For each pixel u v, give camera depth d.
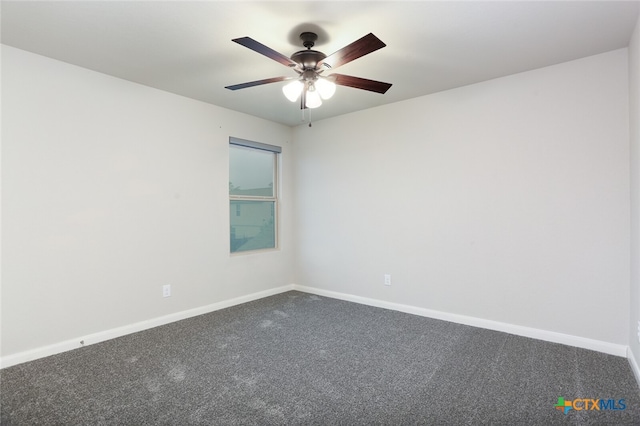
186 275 3.49
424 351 2.62
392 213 3.72
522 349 2.64
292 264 4.71
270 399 1.96
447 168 3.33
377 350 2.65
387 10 2.00
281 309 3.76
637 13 2.03
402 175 3.64
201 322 3.34
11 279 2.43
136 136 3.12
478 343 2.77
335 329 3.12
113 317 2.95
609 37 2.32
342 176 4.15
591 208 2.62
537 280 2.86
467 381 2.16
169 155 3.36
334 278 4.26
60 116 2.67
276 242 4.62
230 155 4.08
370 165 3.89
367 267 3.94
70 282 2.71
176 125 3.42
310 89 2.36
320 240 4.40
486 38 2.33
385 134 3.76
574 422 1.74
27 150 2.50
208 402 1.93
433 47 2.46
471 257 3.20
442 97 3.35
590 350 2.61
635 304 2.27
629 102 2.44
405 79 3.05
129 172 3.07
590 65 2.61
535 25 2.17
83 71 2.79
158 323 3.24
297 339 2.88
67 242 2.70
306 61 2.19
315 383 2.14
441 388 2.07
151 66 2.76
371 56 2.60
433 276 3.44
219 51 2.51
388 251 3.76
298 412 1.83
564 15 2.05
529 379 2.17
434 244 3.43
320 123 4.37
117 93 2.99
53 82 2.63
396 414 1.82
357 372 2.29
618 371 2.27
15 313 2.45
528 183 2.89
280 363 2.43
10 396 2.01
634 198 2.31
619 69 2.50
